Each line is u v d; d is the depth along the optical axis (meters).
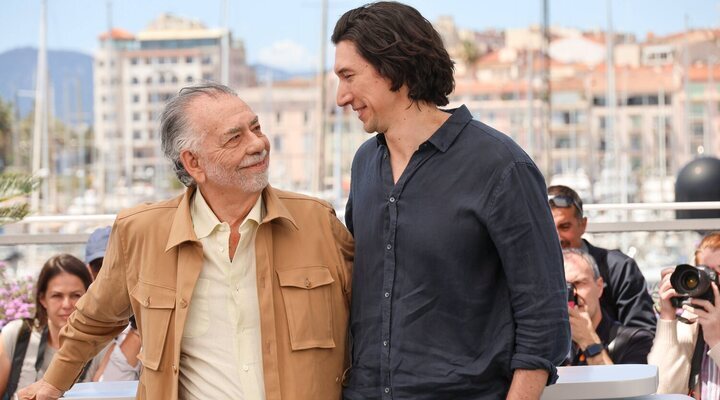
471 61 112.75
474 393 2.74
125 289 3.07
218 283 2.96
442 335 2.75
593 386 2.99
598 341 4.26
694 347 4.19
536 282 2.68
